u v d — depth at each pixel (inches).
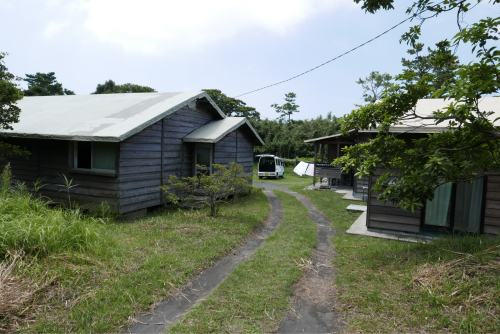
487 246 191.5
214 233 274.2
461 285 150.6
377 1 218.7
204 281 186.1
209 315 144.3
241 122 500.7
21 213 218.5
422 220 286.2
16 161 410.3
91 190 350.0
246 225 312.0
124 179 338.0
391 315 140.9
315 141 682.2
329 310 152.9
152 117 352.5
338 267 211.8
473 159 173.2
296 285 181.8
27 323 130.3
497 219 257.6
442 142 181.2
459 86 129.3
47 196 383.6
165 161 406.3
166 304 157.1
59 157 373.7
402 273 181.9
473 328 122.9
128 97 478.9
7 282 147.8
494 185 258.1
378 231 301.4
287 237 283.9
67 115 401.4
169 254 215.3
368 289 168.2
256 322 140.1
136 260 201.3
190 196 379.6
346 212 407.2
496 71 127.9
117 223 319.3
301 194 605.3
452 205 273.9
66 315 136.9
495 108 299.6
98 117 373.4
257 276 190.4
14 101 291.9
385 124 194.4
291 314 148.4
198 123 476.7
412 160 190.7
